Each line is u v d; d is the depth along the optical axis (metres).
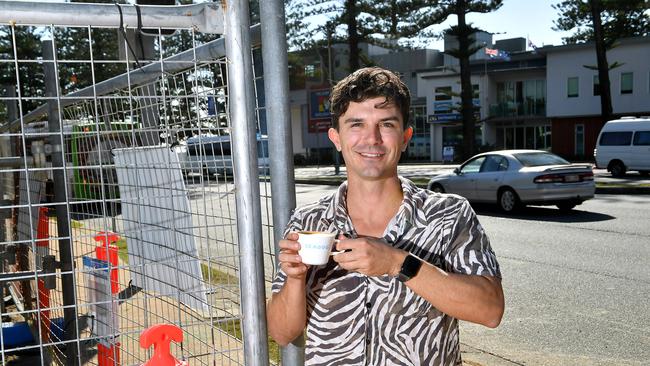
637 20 34.06
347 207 1.84
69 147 2.79
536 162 13.36
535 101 42.09
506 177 13.24
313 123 45.56
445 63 52.56
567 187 12.57
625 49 37.09
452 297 1.56
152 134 2.23
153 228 2.08
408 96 1.79
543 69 41.59
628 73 37.19
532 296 6.50
